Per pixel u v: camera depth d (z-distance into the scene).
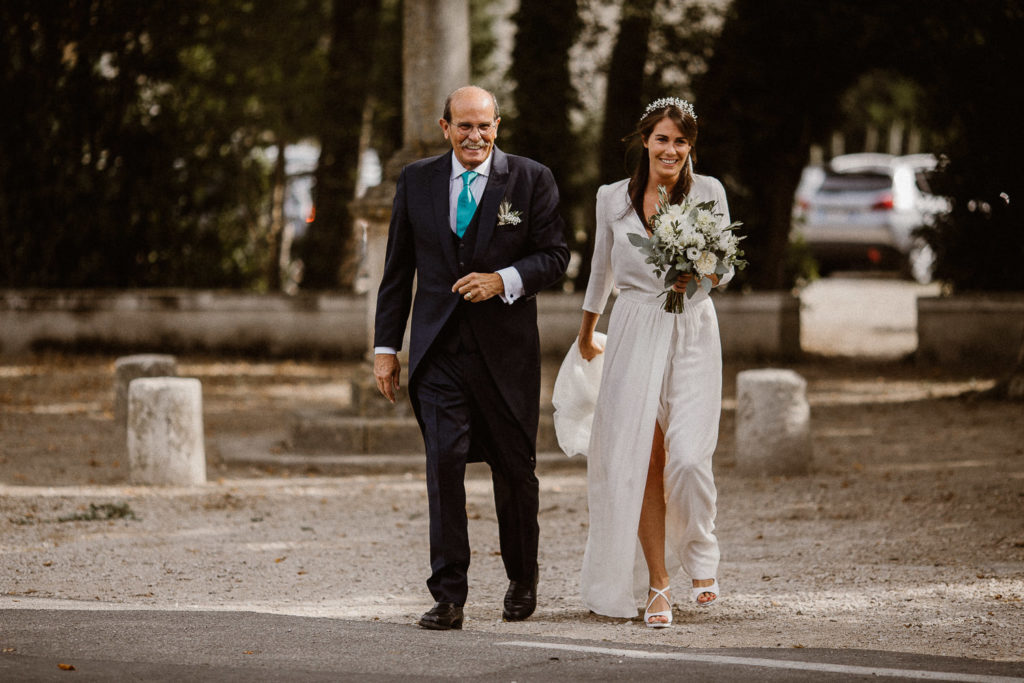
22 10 26.11
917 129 25.16
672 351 8.77
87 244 27.33
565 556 11.44
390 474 15.80
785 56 25.38
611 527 8.82
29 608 9.02
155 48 27.19
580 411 9.41
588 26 25.11
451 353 8.59
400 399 16.86
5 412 19.95
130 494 14.25
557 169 26.75
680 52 25.41
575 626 8.73
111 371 24.44
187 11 27.05
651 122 8.80
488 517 13.21
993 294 24.17
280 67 28.28
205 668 6.95
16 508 13.38
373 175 36.81
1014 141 21.95
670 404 8.76
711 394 8.76
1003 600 9.25
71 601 9.52
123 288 27.89
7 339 26.50
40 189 26.80
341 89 28.53
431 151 16.70
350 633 8.04
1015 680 6.70
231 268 29.25
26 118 26.58
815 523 12.59
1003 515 12.59
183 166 28.02
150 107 27.81
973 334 24.48
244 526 12.70
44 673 6.71
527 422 8.66
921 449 16.80
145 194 27.39
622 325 8.86
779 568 10.71
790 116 26.14
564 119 26.27
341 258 29.39
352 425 16.47
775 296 26.03
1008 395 20.50
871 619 8.78
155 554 11.45
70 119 26.78
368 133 31.23
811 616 8.98
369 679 6.73
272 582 10.47
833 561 10.91
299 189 35.66
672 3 25.00
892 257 39.16
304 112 28.53
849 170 40.72
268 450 16.88
